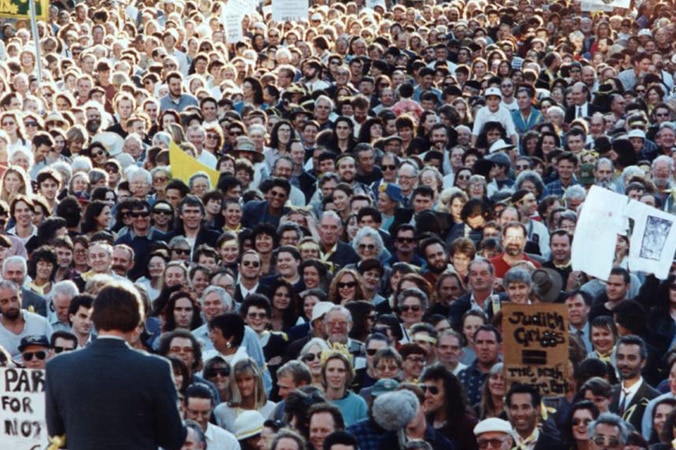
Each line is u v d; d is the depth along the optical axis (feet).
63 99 131.54
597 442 58.34
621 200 79.56
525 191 96.37
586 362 67.36
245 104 135.64
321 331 75.72
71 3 193.06
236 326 73.92
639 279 88.02
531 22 182.80
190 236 94.48
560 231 87.20
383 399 59.93
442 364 66.13
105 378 43.73
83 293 77.15
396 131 123.03
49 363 44.34
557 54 159.02
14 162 109.09
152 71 151.64
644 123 124.26
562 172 108.27
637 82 152.46
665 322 77.56
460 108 134.10
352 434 59.16
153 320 78.28
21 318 76.13
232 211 96.07
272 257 89.66
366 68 155.12
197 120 125.90
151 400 43.88
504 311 64.13
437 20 189.78
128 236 93.97
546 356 63.93
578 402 62.03
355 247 88.94
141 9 192.95
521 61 161.89
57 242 85.81
